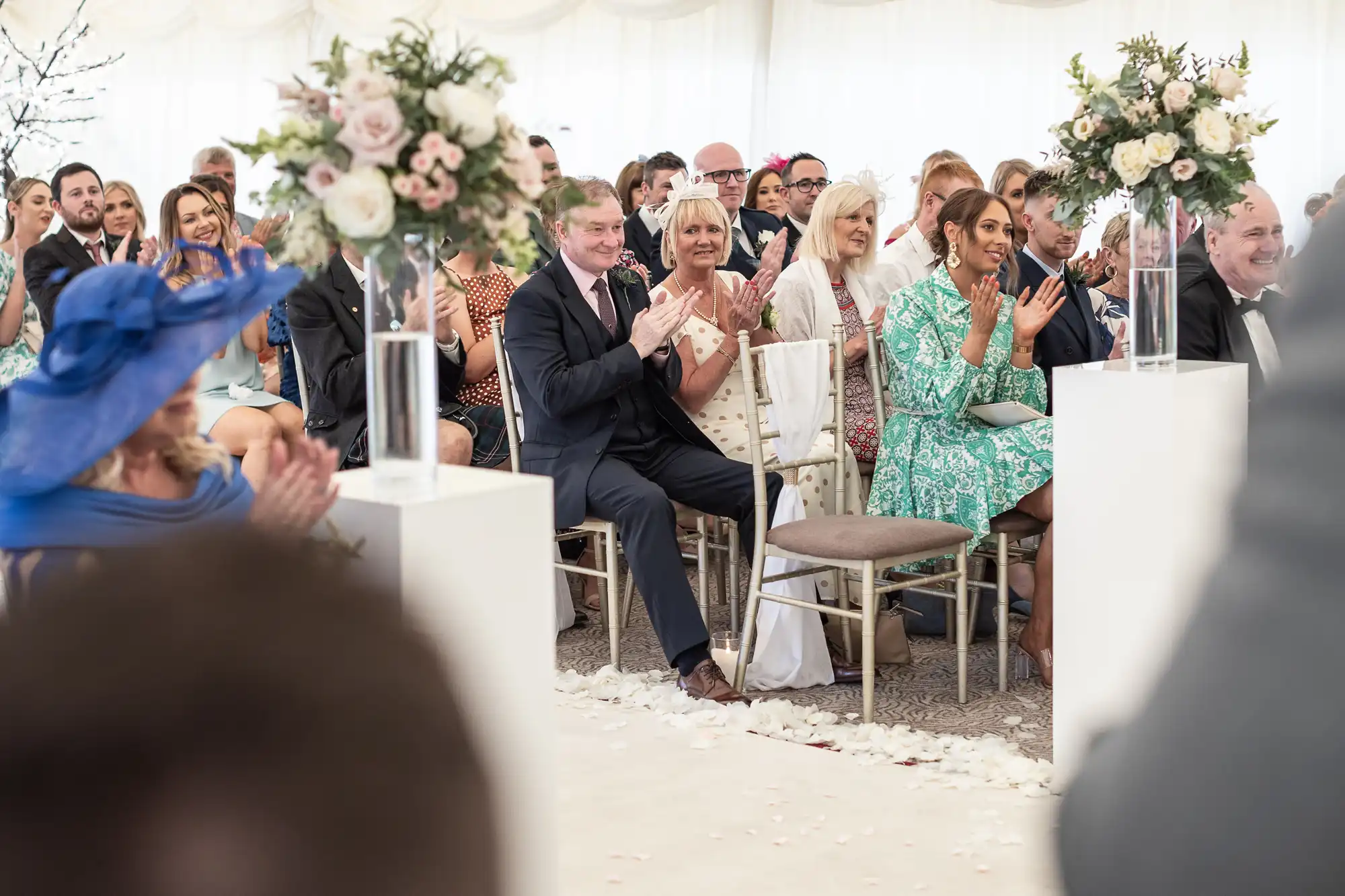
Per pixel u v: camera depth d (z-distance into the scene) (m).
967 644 3.87
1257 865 0.47
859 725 3.45
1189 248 3.95
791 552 3.56
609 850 2.66
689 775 3.07
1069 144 3.10
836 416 3.93
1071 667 2.97
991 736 3.29
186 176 8.93
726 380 4.33
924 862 2.59
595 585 4.70
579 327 3.87
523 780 2.06
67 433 1.77
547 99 8.00
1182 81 3.00
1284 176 6.30
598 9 7.81
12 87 7.18
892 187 7.25
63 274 1.84
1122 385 2.85
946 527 3.58
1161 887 0.50
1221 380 2.91
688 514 4.16
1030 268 4.50
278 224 4.63
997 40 6.95
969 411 3.91
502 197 2.09
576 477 3.81
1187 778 0.49
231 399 4.22
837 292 4.78
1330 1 6.17
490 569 2.01
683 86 7.69
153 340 1.82
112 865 0.17
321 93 2.07
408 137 1.99
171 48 8.85
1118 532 2.88
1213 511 0.54
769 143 7.52
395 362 1.98
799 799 2.92
